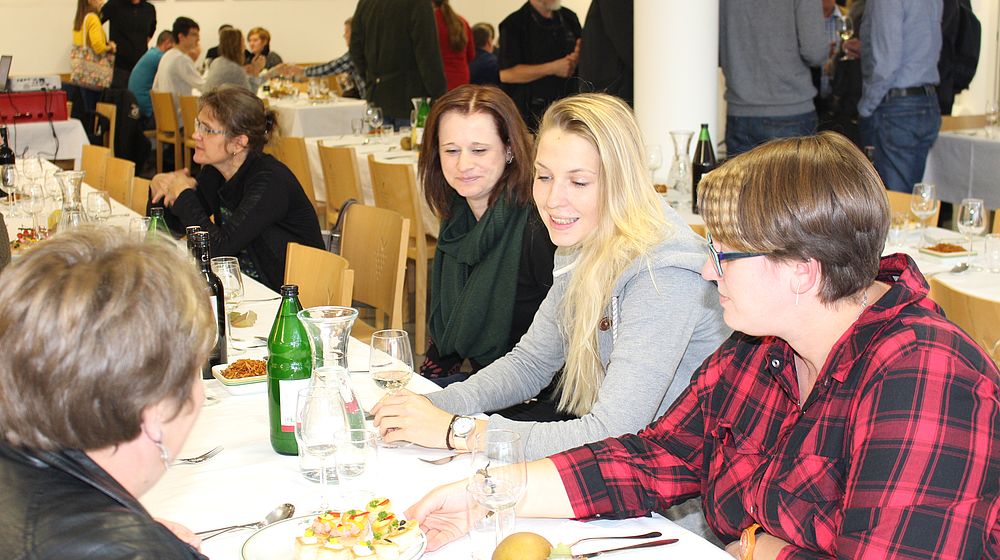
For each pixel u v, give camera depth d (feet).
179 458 5.11
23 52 33.76
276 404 5.08
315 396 4.50
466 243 8.12
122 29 30.83
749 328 4.12
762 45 16.35
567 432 5.35
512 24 20.97
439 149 8.23
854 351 3.99
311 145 19.10
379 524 3.88
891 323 3.94
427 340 14.64
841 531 3.88
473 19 40.06
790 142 4.01
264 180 10.91
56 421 2.62
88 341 2.59
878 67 16.26
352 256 10.51
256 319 7.91
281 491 4.70
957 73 18.51
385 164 14.69
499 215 7.96
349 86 29.78
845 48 19.02
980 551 3.70
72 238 2.82
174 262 2.87
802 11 16.01
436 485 4.75
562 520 4.52
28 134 22.57
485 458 4.06
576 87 20.86
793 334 4.14
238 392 6.11
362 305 15.94
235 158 11.11
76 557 2.48
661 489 4.71
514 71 20.97
